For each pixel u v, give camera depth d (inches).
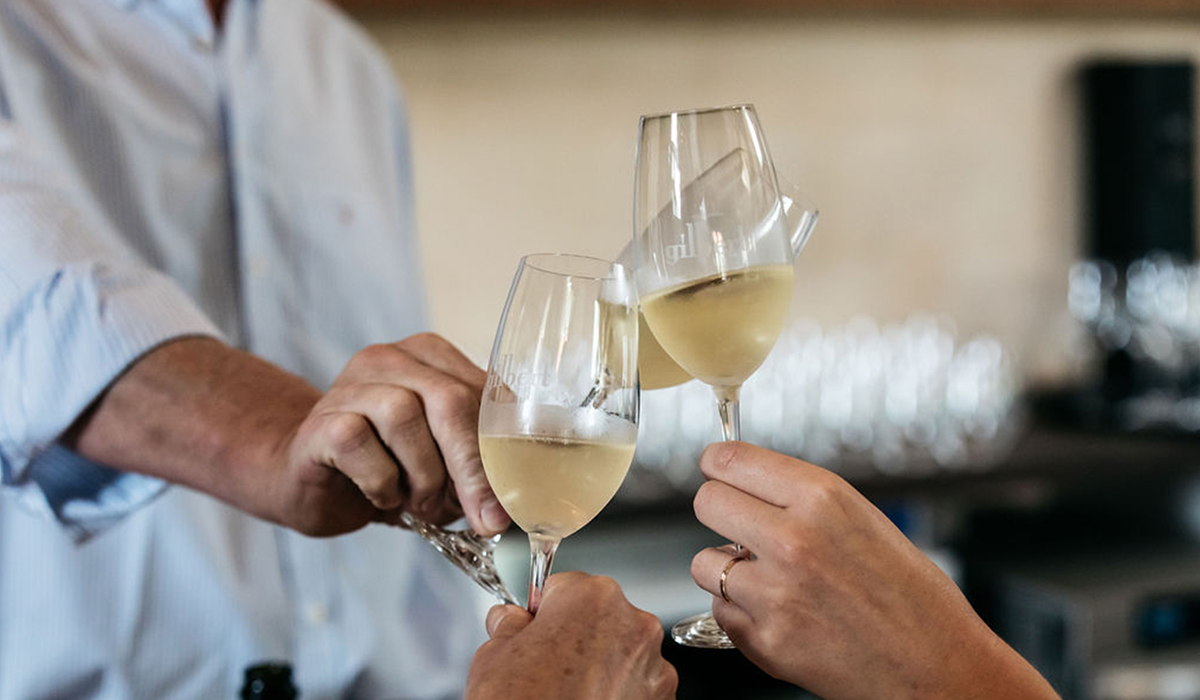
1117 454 113.8
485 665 28.9
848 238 137.6
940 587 31.4
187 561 56.5
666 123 33.9
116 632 55.4
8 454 41.8
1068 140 143.6
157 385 40.3
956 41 139.1
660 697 29.6
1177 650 101.6
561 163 128.0
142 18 61.9
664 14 128.9
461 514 37.8
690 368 34.5
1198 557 112.7
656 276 33.7
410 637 63.6
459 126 124.4
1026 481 109.7
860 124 136.9
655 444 109.9
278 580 59.1
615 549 99.3
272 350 62.6
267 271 62.9
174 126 61.4
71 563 54.9
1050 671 102.0
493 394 31.4
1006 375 130.7
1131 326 134.7
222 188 62.8
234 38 63.8
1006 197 142.1
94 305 40.4
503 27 124.6
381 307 67.2
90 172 58.4
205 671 57.1
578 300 31.3
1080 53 143.3
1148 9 135.6
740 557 32.5
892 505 111.2
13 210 42.0
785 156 134.8
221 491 39.5
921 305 140.3
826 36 134.9
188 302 43.0
